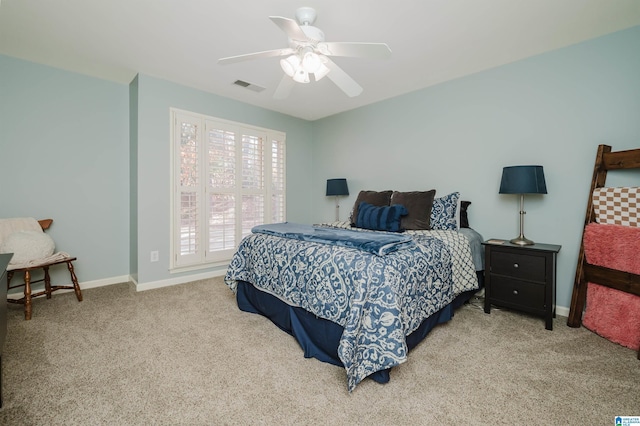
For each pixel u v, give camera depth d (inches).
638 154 79.1
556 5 75.4
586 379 61.1
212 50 100.9
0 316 50.6
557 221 98.9
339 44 66.6
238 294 101.1
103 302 106.4
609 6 75.6
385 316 58.2
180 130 131.0
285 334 82.0
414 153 137.4
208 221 140.6
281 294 80.7
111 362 66.9
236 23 85.0
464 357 69.7
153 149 124.0
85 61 109.6
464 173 121.0
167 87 126.8
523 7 76.3
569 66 95.7
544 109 100.8
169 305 103.8
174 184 130.0
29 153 110.2
